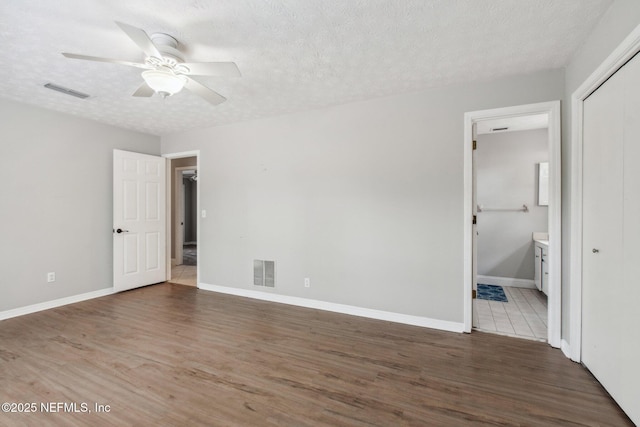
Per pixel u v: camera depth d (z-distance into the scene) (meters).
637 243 1.64
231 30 2.02
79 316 3.35
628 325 1.72
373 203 3.31
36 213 3.50
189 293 4.29
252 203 4.06
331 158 3.53
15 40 2.11
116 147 4.29
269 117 3.90
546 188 4.45
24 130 3.39
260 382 2.10
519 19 1.92
